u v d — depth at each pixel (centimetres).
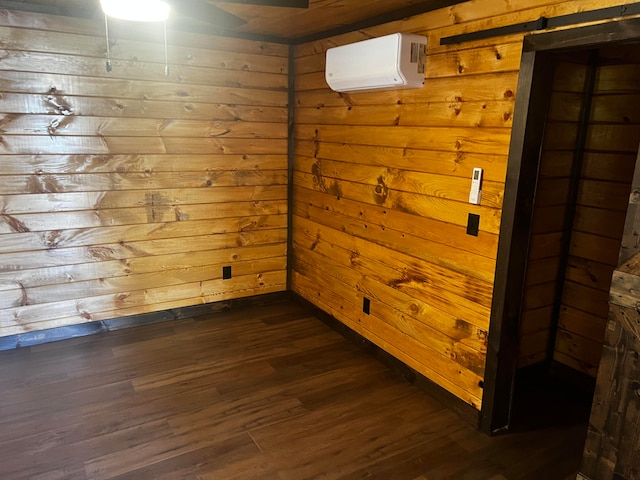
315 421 259
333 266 370
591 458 204
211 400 276
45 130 315
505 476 222
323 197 373
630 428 189
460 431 255
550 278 300
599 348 291
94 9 305
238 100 378
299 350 342
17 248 322
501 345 240
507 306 235
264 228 416
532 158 219
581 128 283
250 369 313
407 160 284
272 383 297
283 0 225
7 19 292
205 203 383
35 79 306
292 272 434
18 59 299
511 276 232
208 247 392
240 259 410
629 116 265
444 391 277
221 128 376
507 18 218
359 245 337
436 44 256
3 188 310
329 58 313
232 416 261
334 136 350
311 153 383
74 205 334
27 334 336
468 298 254
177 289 387
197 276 393
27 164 314
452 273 263
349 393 288
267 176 406
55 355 324
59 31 307
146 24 331
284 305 429
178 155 363
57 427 247
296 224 418
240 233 405
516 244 228
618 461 195
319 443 241
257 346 346
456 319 264
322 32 351
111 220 348
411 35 256
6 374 297
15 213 317
